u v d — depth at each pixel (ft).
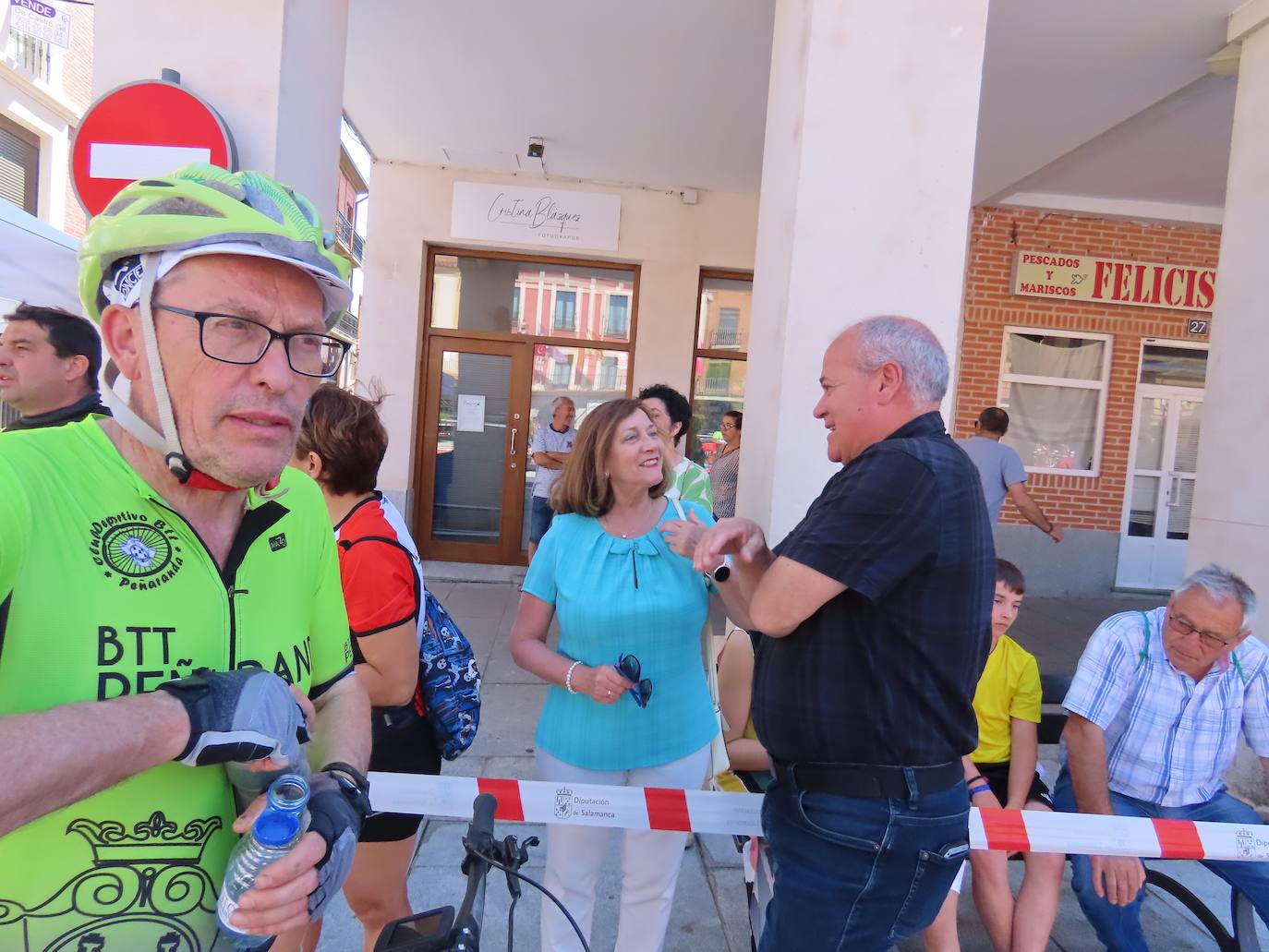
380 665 5.82
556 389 26.14
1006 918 7.73
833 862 5.01
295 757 3.15
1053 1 13.70
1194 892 9.87
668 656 6.79
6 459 2.78
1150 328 26.00
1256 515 12.38
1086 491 26.55
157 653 2.97
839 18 10.85
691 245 25.41
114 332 3.10
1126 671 7.95
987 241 25.38
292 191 3.40
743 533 5.68
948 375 5.48
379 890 6.37
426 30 16.42
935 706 4.95
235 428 3.04
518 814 6.37
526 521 26.17
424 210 24.62
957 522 4.91
